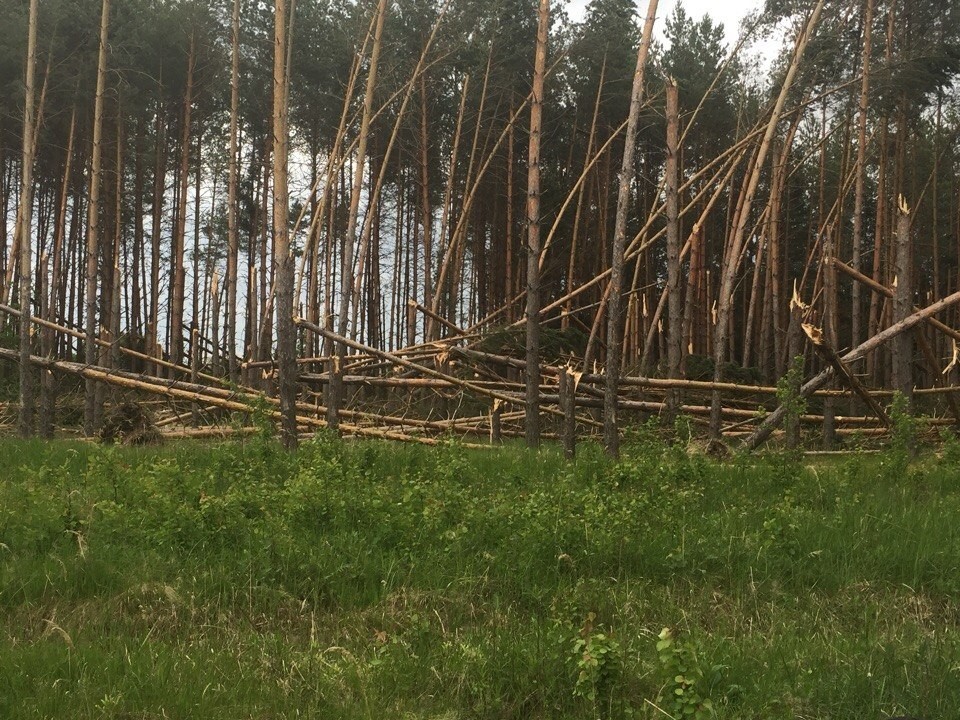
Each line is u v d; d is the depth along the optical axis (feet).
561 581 21.52
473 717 15.88
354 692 16.34
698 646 17.08
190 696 15.72
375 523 25.32
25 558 22.25
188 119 90.43
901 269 44.55
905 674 16.16
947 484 33.83
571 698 16.06
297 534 24.26
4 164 103.86
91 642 18.35
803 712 15.30
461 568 22.40
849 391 48.47
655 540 24.02
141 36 86.58
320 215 75.56
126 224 113.39
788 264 120.16
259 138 111.14
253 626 19.74
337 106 96.12
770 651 17.83
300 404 57.67
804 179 117.80
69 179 105.19
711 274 109.91
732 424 57.31
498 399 53.36
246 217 115.34
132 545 23.75
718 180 111.45
